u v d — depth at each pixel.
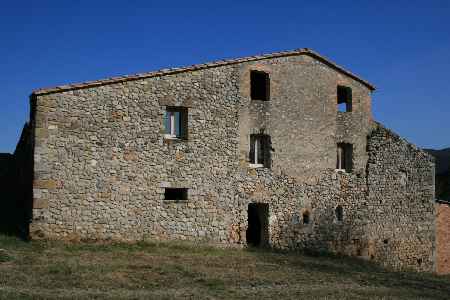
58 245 14.86
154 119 16.83
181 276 12.55
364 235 20.84
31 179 15.57
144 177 16.52
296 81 19.78
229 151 18.09
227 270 13.88
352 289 12.89
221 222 17.72
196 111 17.61
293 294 11.59
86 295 10.03
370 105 21.80
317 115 20.17
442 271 23.16
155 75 16.89
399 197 22.05
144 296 10.31
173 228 16.88
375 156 21.59
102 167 15.89
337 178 20.44
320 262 17.56
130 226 16.19
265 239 18.78
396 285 14.43
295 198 19.33
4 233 15.76
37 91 15.04
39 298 9.53
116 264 13.29
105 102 16.08
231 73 18.41
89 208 15.62
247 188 18.36
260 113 18.88
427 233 22.70
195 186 17.38
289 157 19.34
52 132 15.27
